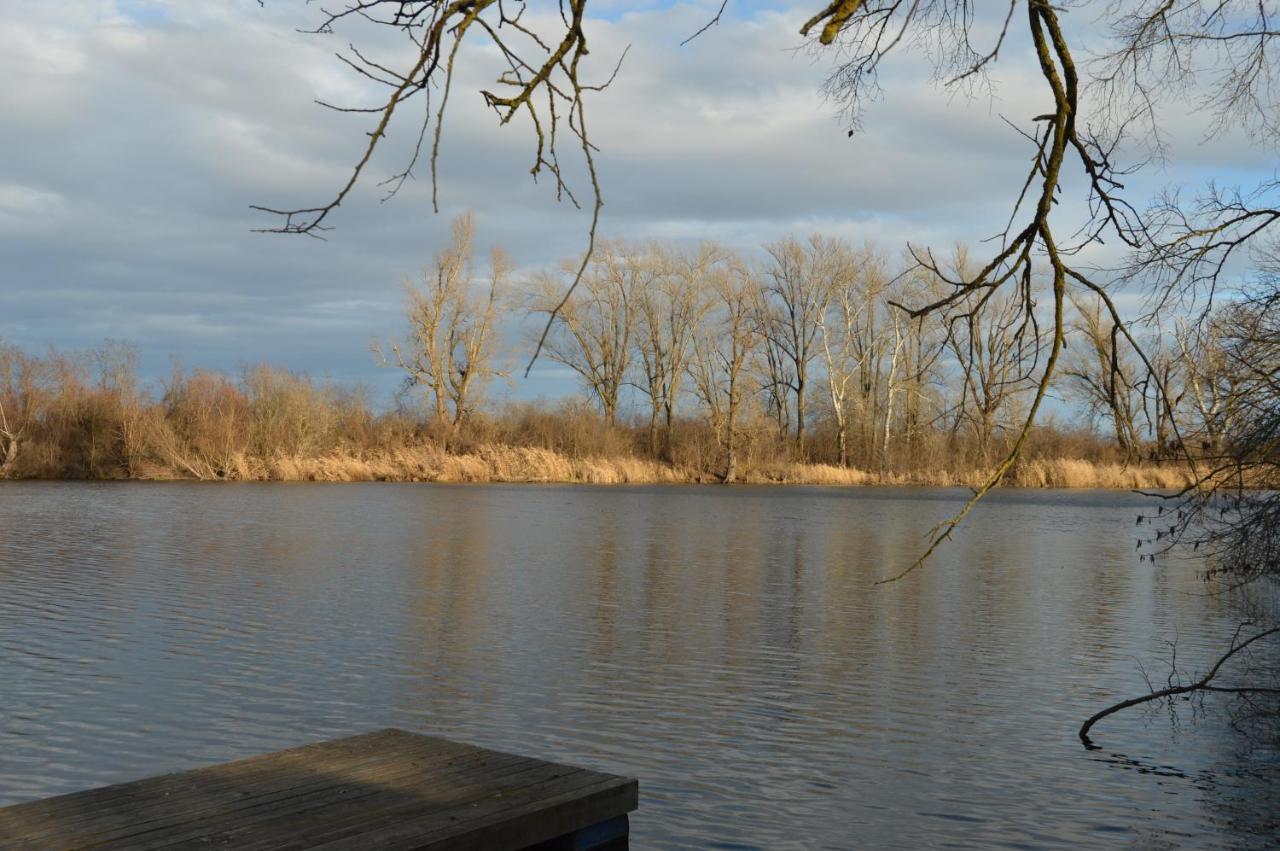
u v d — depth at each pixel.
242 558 26.80
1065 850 9.11
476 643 16.75
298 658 15.45
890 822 9.62
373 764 5.91
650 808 9.88
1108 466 58.66
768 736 12.13
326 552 28.36
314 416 65.12
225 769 5.78
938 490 64.50
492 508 44.84
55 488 53.47
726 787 10.47
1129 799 10.23
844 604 21.20
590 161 3.73
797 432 72.69
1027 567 27.75
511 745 11.66
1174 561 29.22
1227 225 8.55
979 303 4.47
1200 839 9.31
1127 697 13.99
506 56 3.72
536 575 24.59
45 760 10.84
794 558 28.75
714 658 16.02
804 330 70.75
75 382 61.81
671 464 70.44
